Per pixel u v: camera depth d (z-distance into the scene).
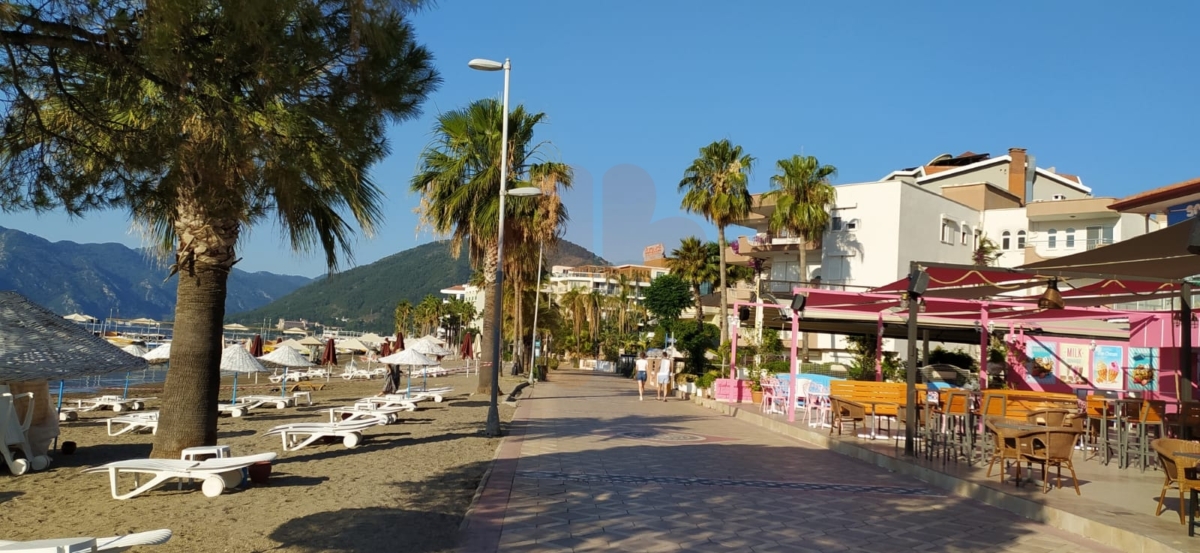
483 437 13.83
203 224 8.96
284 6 5.12
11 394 9.51
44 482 8.69
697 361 38.91
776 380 20.66
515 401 24.02
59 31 5.07
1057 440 8.65
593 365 84.56
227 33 5.23
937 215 43.00
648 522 7.15
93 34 5.12
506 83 16.05
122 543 4.43
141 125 5.61
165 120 5.45
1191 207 19.72
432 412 19.05
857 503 8.49
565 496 8.26
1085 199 41.72
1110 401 12.99
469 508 7.43
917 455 11.68
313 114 5.78
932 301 16.72
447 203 23.17
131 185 5.82
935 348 35.03
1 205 5.55
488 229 22.78
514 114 23.02
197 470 7.83
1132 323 17.66
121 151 5.55
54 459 10.77
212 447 8.92
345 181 6.57
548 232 22.11
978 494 9.00
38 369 9.43
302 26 5.48
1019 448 8.96
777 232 42.03
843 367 33.03
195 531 6.29
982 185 46.91
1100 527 6.91
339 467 9.98
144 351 35.97
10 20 4.79
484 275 24.52
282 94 5.63
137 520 6.67
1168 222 20.64
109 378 46.16
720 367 28.95
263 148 5.59
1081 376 18.66
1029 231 44.38
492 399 14.16
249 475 8.62
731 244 51.56
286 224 6.98
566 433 14.86
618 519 7.23
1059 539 7.01
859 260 41.22
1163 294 13.20
